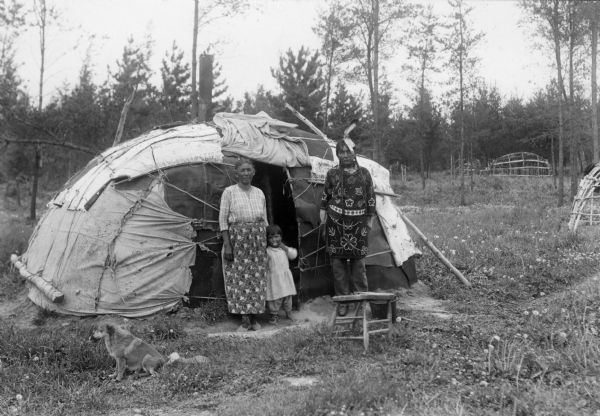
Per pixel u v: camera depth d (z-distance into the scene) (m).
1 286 9.09
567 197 30.08
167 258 7.58
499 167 47.50
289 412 4.22
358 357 5.65
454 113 35.59
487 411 4.20
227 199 7.27
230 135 8.18
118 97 20.41
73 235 7.70
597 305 7.14
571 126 25.98
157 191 7.66
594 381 4.62
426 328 6.43
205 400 4.82
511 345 5.54
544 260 10.15
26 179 26.41
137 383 5.34
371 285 8.50
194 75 19.23
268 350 5.95
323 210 7.47
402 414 4.16
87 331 6.80
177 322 7.11
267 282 7.39
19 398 4.91
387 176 9.24
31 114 18.42
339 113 32.72
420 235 9.06
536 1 25.20
